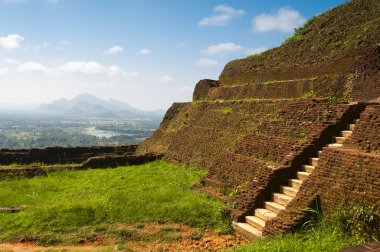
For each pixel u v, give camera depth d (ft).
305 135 42.27
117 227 38.40
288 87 61.36
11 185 60.54
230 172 48.78
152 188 53.16
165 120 102.63
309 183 33.58
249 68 77.61
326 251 26.48
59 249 34.40
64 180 63.98
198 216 39.81
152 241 35.42
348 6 65.67
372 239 27.37
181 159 73.72
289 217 32.22
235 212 38.70
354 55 52.49
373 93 46.50
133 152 104.63
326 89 54.03
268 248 28.07
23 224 39.75
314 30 69.00
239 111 68.18
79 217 40.40
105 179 62.95
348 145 34.24
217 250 32.78
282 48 72.54
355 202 29.35
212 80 92.84
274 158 43.68
